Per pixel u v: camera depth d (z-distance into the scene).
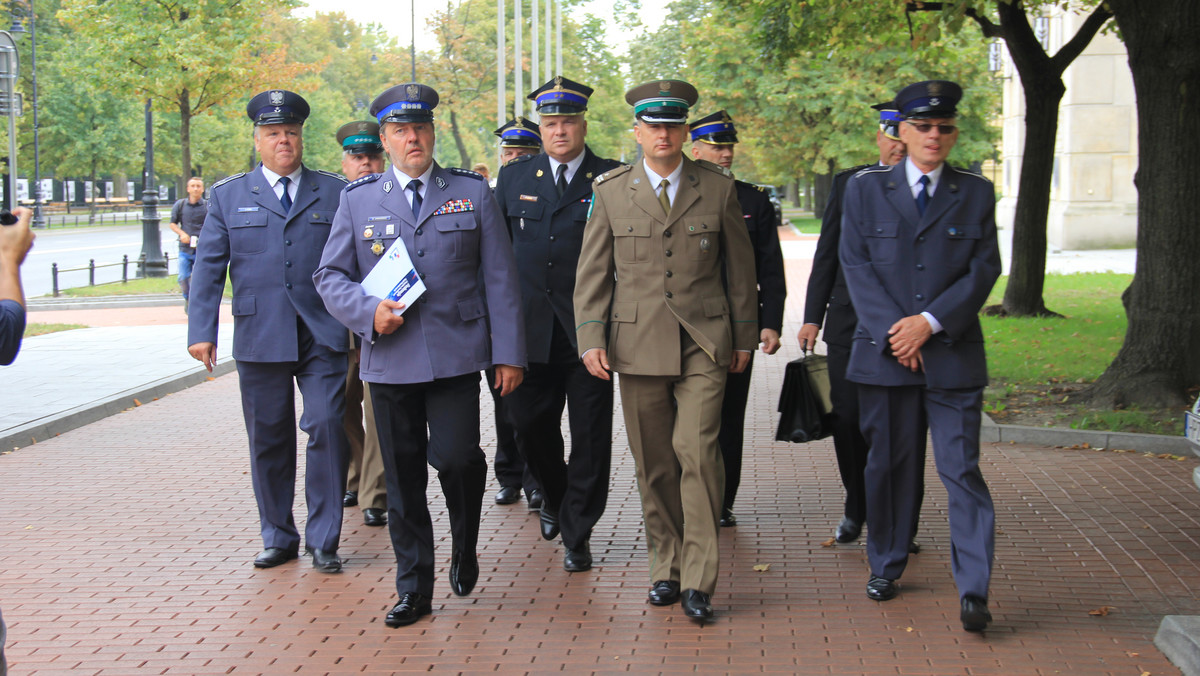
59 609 4.86
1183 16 8.35
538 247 5.50
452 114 51.69
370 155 6.59
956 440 4.50
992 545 4.39
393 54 50.91
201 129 53.94
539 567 5.38
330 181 5.65
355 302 4.63
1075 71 25.86
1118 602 4.75
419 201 4.79
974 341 4.56
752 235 5.76
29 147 52.53
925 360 4.50
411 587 4.64
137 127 52.84
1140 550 5.46
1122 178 26.12
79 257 30.38
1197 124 8.48
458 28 48.97
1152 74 8.58
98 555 5.66
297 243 5.48
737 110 39.53
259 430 5.50
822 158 39.25
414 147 4.72
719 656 4.21
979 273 4.49
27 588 5.14
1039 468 7.20
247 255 5.48
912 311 4.57
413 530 4.69
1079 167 26.28
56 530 6.13
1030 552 5.45
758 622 4.56
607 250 4.86
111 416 9.67
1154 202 8.65
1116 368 8.84
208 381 11.62
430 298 4.69
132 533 6.07
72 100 52.00
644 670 4.09
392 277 4.63
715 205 4.81
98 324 16.23
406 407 4.71
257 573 5.36
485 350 4.77
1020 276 14.58
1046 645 4.27
